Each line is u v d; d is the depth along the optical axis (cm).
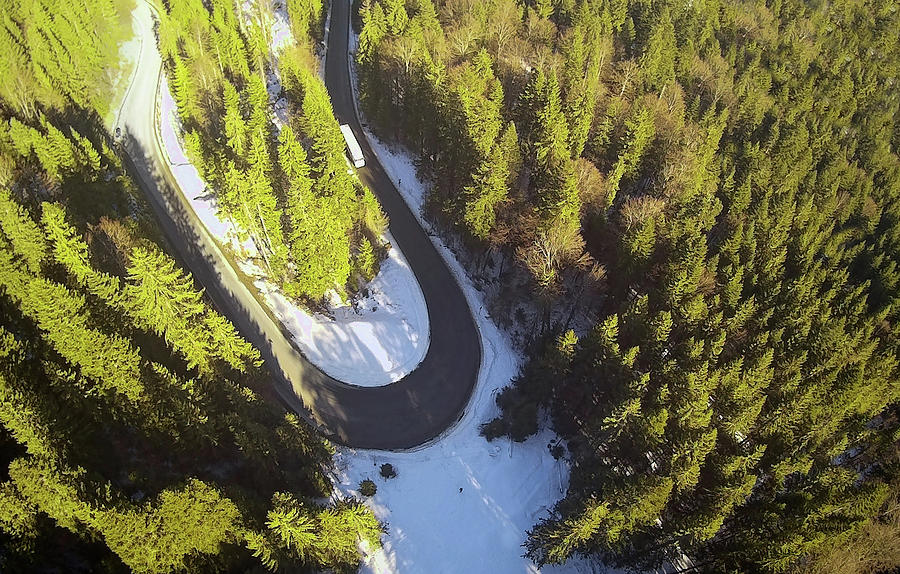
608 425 4906
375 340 6806
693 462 4472
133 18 11325
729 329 5647
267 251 7288
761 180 8069
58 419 4278
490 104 7444
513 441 5922
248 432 4850
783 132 9675
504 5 9638
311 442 5266
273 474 4912
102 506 3778
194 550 4038
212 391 5269
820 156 10000
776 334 5653
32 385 4506
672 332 5741
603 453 5266
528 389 5853
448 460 5838
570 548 4584
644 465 4988
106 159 7519
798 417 4900
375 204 7325
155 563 3862
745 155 8725
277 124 9044
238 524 4109
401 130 9000
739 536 4591
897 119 12588
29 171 6606
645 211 6394
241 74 9288
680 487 4578
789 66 12344
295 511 4041
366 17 8981
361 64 9044
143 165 8488
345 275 6919
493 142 7025
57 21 9344
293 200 6081
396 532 5281
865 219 8938
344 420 6144
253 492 4628
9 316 5112
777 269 6488
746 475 4322
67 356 4544
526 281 6869
